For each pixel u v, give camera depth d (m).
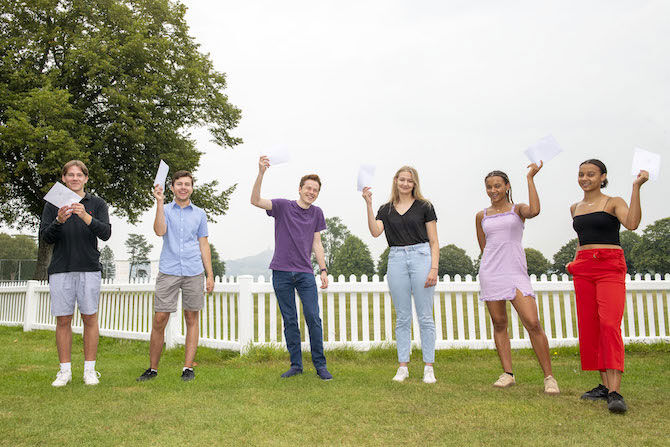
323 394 3.84
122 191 20.09
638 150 3.54
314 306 4.66
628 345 6.73
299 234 4.70
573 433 2.81
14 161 17.89
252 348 6.11
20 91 17.23
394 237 4.61
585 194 3.91
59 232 4.19
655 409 3.35
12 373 4.90
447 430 2.89
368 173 4.71
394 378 4.48
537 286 6.82
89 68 17.94
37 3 17.48
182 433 2.85
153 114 19.97
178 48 20.78
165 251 4.66
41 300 10.97
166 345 7.10
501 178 4.29
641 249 76.12
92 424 3.02
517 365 5.61
